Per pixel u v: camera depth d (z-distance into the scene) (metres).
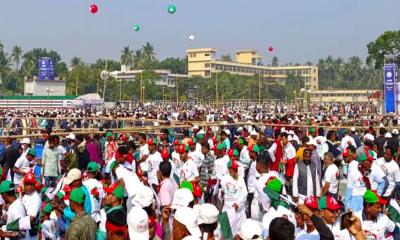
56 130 20.66
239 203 9.01
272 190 7.26
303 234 5.89
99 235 5.96
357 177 10.19
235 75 132.62
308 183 10.02
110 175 10.92
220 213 8.15
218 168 11.46
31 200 7.88
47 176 13.14
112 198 6.96
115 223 4.87
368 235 6.41
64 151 14.16
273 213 6.97
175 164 12.23
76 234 5.74
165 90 114.31
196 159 12.87
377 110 56.53
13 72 127.94
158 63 163.50
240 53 175.00
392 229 6.53
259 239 5.14
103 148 16.77
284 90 140.38
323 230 5.36
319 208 5.94
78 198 5.95
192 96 118.62
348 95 148.50
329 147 14.73
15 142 14.09
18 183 12.08
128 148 10.11
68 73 122.94
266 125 21.72
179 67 165.62
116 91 106.69
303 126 20.36
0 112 36.72
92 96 66.12
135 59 144.88
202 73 153.00
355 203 10.22
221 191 9.55
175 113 40.56
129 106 73.31
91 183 7.94
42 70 80.94
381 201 6.46
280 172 13.23
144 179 9.50
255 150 11.59
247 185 11.52
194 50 154.25
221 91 117.38
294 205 6.97
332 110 59.53
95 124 29.45
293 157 13.20
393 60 72.38
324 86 183.38
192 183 8.20
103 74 51.78
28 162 12.34
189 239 4.69
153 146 11.56
